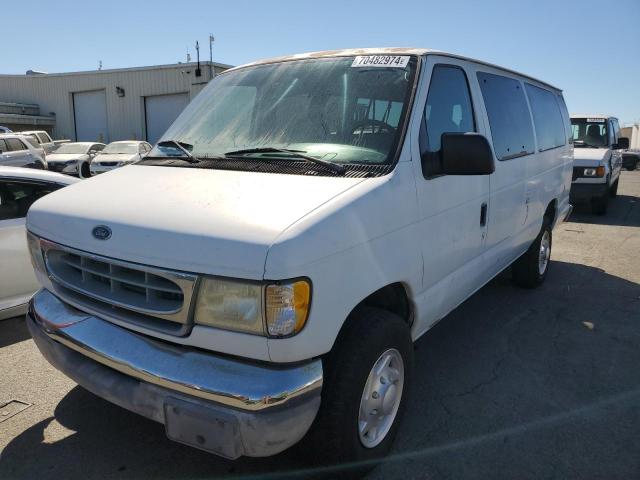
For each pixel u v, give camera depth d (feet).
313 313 7.45
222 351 7.49
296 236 7.25
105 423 10.94
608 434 10.78
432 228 10.36
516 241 16.12
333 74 11.14
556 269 23.38
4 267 14.61
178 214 7.98
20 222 14.94
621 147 42.73
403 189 9.30
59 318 9.04
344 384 8.24
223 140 10.98
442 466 9.75
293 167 9.39
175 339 7.73
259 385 7.23
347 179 8.87
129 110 103.96
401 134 9.71
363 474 9.20
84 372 8.60
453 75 12.03
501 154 13.94
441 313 11.69
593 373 13.43
